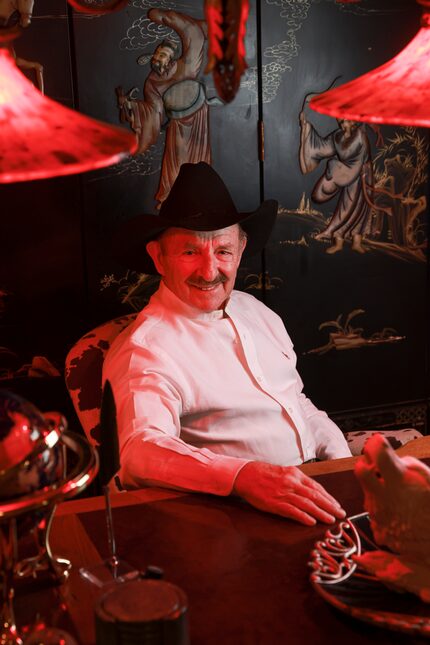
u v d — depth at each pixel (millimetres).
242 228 2178
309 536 1421
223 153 2771
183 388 2004
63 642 1123
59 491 1071
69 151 1055
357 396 3094
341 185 2902
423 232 3033
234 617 1191
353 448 2307
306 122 2822
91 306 2744
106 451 1293
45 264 2670
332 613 1192
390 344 3090
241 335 2127
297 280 2932
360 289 3008
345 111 1294
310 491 1509
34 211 2625
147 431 1772
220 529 1459
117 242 2133
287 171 2842
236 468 1573
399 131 2914
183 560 1356
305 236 2906
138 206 2719
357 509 1521
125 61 2613
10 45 1156
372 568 1216
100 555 1378
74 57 2568
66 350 2750
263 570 1318
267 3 2709
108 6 1411
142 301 2789
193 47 2660
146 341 2025
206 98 2709
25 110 1105
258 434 2086
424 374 3162
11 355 2705
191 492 1613
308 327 2982
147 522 1492
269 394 2119
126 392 1925
